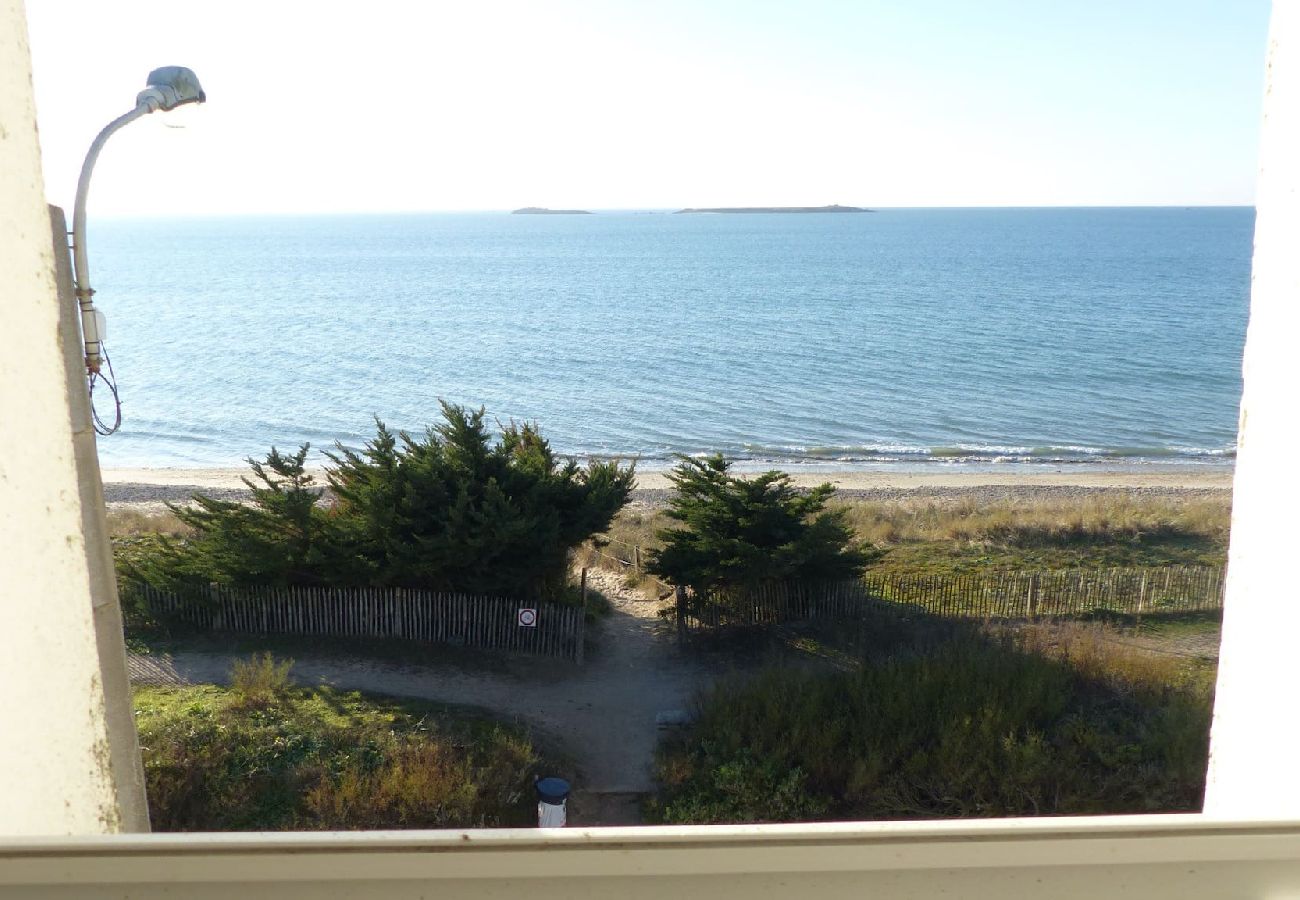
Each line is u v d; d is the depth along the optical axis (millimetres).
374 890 1352
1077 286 145500
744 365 75938
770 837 1368
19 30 2643
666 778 14242
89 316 5125
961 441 53875
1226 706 2779
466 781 13414
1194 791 13344
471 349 85625
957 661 16078
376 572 19031
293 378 72750
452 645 18969
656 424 57406
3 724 2588
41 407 2770
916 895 1383
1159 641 19656
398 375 73750
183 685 16844
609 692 17609
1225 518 30625
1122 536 28016
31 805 2695
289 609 19250
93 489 4031
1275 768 2502
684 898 1372
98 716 3008
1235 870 1418
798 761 14180
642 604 22328
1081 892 1400
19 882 1336
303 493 19516
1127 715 15148
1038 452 51344
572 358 80125
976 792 13328
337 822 12664
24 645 2686
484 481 19688
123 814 4207
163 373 74438
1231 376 72125
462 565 19016
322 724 14930
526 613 18656
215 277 175250
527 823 13406
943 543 27375
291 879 1352
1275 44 2598
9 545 2646
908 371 73188
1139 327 98938
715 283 156000
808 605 20344
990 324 100750
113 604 4164
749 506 20172
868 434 55188
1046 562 25547
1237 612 2736
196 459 50469
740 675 17953
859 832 1376
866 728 14359
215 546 19500
